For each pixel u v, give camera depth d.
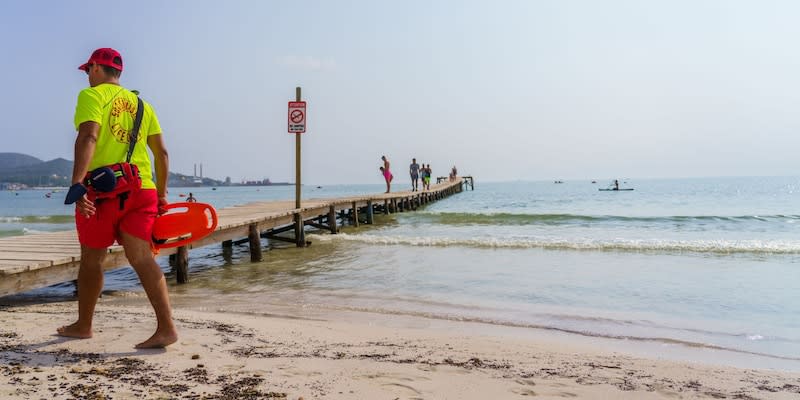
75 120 2.79
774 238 12.94
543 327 4.90
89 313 3.29
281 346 3.53
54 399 2.20
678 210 26.95
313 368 2.96
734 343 4.42
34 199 84.75
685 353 4.12
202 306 5.77
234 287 7.13
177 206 3.28
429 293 6.57
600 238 13.00
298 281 7.54
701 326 4.97
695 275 7.70
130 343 3.22
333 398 2.45
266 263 9.59
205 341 3.48
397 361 3.27
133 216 2.98
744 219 18.38
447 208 30.25
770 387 3.12
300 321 4.76
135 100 3.01
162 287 3.14
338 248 11.49
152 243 3.24
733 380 3.24
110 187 2.83
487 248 10.94
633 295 6.41
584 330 4.80
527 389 2.81
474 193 62.28
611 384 3.02
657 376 3.25
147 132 3.08
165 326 3.17
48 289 6.75
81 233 3.01
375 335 4.18
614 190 70.19
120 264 6.23
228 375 2.71
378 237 12.91
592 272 8.03
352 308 5.65
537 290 6.73
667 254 9.84
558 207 30.67
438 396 2.60
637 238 13.05
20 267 4.97
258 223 10.19
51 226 21.69
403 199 26.12
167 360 2.92
